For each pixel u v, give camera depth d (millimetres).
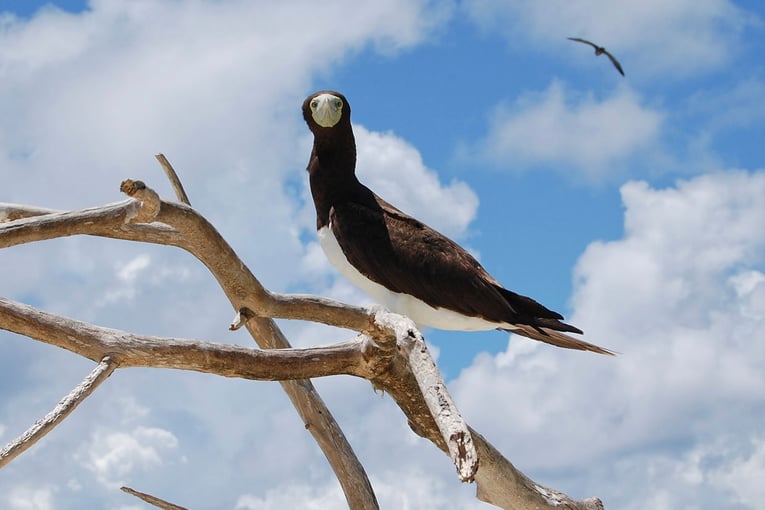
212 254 9516
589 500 12328
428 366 8523
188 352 9320
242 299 9664
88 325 9203
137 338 9203
